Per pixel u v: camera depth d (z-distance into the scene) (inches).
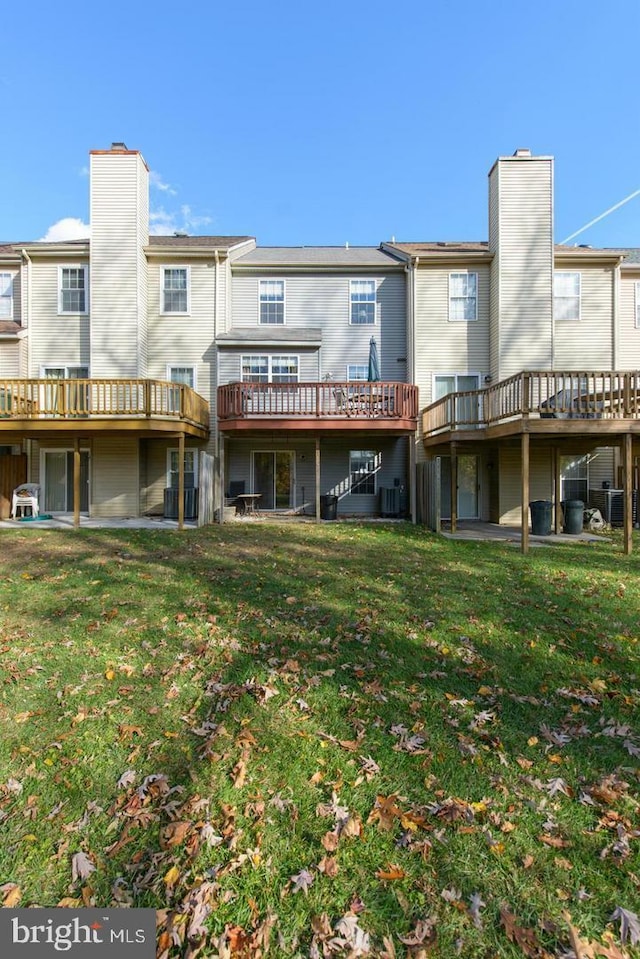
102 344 538.3
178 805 93.0
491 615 193.5
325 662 152.5
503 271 532.7
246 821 89.6
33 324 558.6
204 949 67.4
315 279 591.8
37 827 88.2
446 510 568.4
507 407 394.6
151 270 569.3
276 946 67.9
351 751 109.4
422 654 158.7
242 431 514.3
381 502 578.9
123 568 270.2
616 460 546.9
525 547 343.6
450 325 566.3
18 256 564.4
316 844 84.5
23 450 561.9
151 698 131.7
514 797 95.3
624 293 575.8
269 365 565.3
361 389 523.5
